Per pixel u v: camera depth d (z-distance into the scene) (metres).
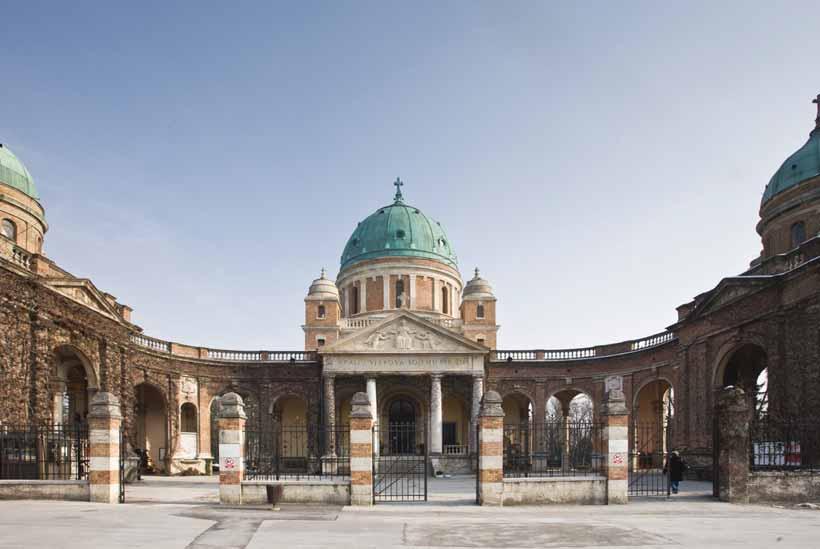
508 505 23.11
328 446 52.59
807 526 18.12
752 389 41.62
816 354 29.86
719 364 38.38
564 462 37.97
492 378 59.69
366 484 23.08
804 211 42.34
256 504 23.17
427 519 19.27
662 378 50.00
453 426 60.56
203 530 16.28
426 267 70.94
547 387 59.09
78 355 35.94
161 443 52.78
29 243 45.28
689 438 41.31
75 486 23.16
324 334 65.19
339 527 17.38
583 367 58.22
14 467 26.55
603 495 23.62
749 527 17.86
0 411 28.55
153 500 24.94
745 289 35.28
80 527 16.22
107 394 23.66
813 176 41.69
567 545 14.85
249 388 57.75
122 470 24.00
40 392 30.95
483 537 15.88
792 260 32.97
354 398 23.69
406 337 54.81
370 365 54.56
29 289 30.69
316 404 58.00
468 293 67.44
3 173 44.28
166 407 51.97
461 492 30.78
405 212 74.69
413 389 58.84
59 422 35.44
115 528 16.19
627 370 54.47
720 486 24.92
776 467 26.22
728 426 24.70
